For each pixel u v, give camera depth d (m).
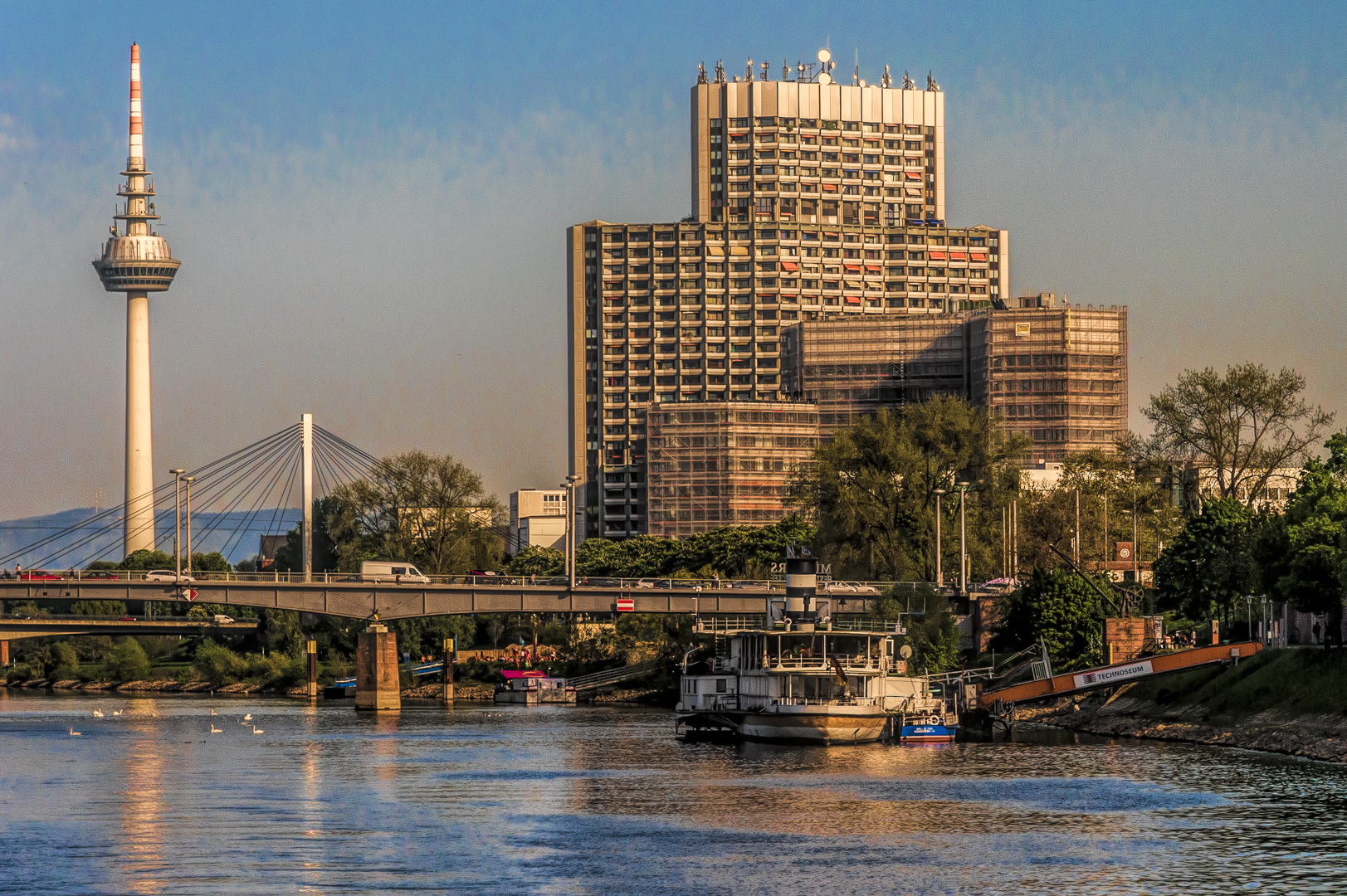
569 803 156.75
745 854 130.12
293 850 132.12
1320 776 171.25
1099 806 152.25
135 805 157.12
